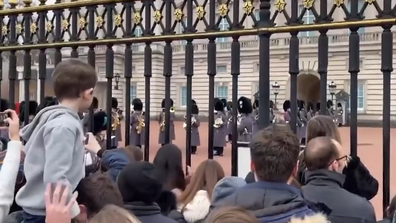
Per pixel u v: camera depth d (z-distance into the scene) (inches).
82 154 112.5
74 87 120.0
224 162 565.9
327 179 123.7
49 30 197.6
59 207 94.1
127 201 110.7
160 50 1169.4
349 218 117.7
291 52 155.9
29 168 110.5
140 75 1136.2
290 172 107.0
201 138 869.2
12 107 209.3
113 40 181.9
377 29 1092.5
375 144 737.0
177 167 148.6
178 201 140.9
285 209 99.3
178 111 1257.4
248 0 160.9
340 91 1087.6
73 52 191.5
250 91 1209.4
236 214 78.5
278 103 1176.2
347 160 141.8
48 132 108.0
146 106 179.6
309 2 151.9
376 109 1112.8
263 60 157.8
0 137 163.9
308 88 1269.7
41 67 201.2
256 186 106.6
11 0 208.8
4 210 112.5
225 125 657.6
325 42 150.9
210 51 167.2
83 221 107.1
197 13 168.4
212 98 167.6
